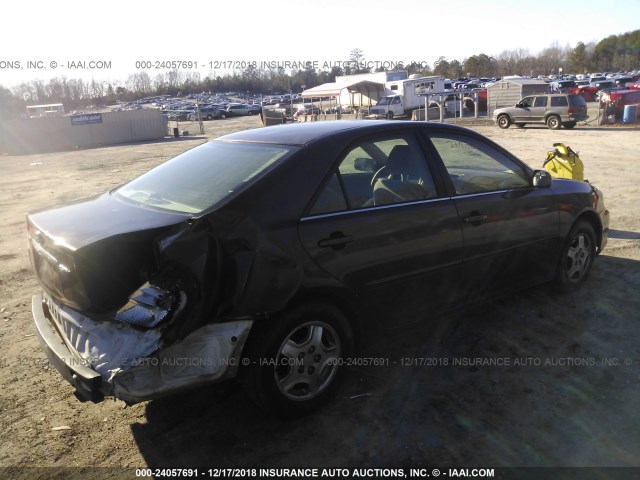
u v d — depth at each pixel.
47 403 3.38
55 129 33.28
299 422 3.09
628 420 2.96
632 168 12.23
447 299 3.71
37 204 11.66
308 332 3.05
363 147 3.43
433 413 3.10
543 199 4.25
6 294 5.51
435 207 3.54
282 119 36.53
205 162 3.56
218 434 3.01
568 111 23.41
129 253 2.62
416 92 38.97
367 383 3.44
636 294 4.65
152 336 2.54
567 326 4.11
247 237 2.78
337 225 3.08
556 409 3.09
